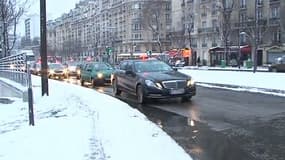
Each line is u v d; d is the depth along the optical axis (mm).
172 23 95812
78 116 11383
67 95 17391
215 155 7039
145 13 89625
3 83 26297
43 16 17375
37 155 6934
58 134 8703
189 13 87375
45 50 17500
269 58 68000
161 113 12219
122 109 12383
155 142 7879
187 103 14453
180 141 8172
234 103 13961
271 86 18688
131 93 15898
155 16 86750
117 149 7297
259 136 8477
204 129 9414
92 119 10586
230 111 12078
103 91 21344
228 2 73812
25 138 8500
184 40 87875
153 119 11086
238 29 71500
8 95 23906
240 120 10422
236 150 7359
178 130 9391
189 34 81625
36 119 11422
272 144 7754
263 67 58656
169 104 14375
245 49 70500
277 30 67188
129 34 121438
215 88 20359
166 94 14242
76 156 6777
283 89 16906
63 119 10969
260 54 69375
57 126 9781
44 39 17453
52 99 16281
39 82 28062
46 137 8438
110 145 7594
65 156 6789
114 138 8203
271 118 10594
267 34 68688
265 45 68500
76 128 9359
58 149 7293
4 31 35344
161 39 109312
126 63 17250
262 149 7391
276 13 67000
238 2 73375
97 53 121438
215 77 27438
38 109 13781
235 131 9055
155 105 14227
